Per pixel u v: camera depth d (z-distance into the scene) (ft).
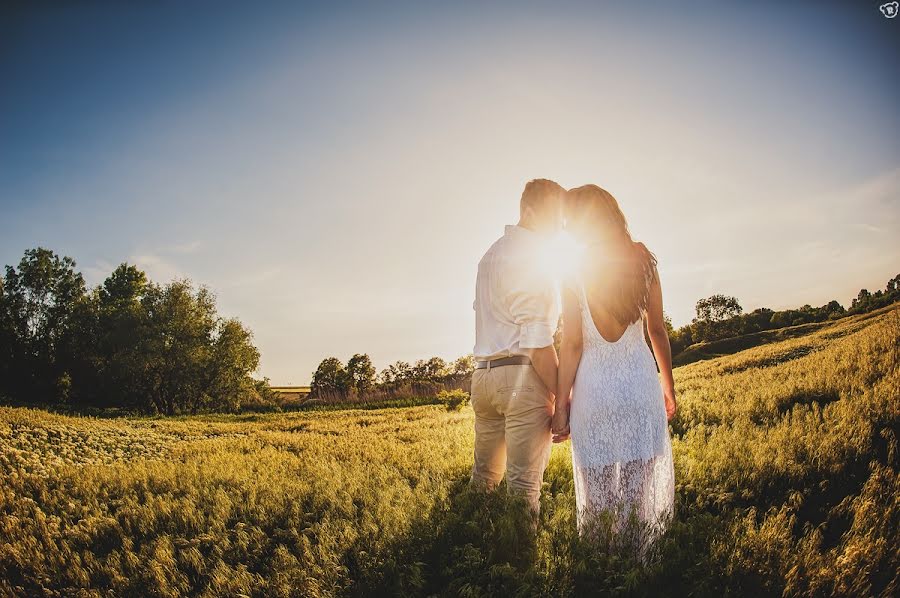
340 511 14.89
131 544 13.46
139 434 47.32
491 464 14.37
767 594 8.60
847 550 8.86
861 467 13.48
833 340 54.13
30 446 35.53
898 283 145.07
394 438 32.50
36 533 14.51
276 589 10.43
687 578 8.91
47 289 237.25
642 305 11.14
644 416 11.09
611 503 11.09
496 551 10.36
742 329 222.69
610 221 11.23
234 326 205.26
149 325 203.62
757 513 12.21
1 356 220.23
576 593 9.12
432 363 263.90
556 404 12.08
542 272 12.65
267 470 21.80
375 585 10.62
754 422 21.89
